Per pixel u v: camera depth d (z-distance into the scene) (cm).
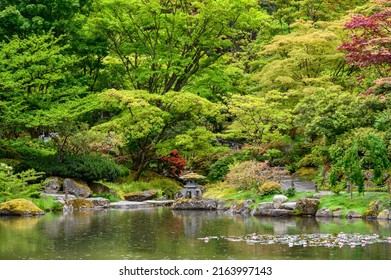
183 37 4353
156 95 4044
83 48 4106
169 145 4272
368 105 3088
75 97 3888
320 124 3170
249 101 3766
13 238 2100
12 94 3434
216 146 4591
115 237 2131
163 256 1748
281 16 5241
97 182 3762
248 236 2139
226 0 4162
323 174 3316
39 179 3456
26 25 3616
